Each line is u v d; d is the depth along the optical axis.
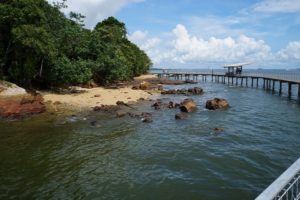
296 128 22.66
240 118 26.33
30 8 31.42
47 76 37.31
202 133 20.88
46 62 36.38
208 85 66.38
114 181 13.05
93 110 28.55
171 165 14.86
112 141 18.95
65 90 38.94
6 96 28.48
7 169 14.35
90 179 13.27
